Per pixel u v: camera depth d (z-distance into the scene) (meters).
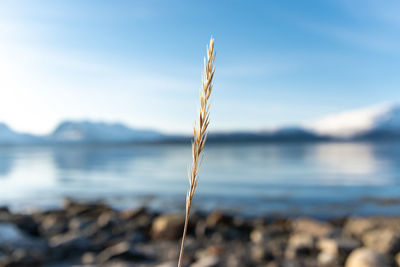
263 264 7.12
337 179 34.38
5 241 7.50
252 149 145.50
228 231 10.50
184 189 27.25
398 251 8.02
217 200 21.03
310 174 40.81
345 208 17.77
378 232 8.98
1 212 12.45
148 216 13.52
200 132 0.62
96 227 10.68
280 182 31.84
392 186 27.44
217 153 111.88
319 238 8.62
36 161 85.69
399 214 15.60
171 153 129.50
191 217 11.15
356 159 72.75
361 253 6.66
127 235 9.91
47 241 8.43
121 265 6.61
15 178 39.19
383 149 119.38
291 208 17.86
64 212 15.23
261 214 15.96
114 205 19.50
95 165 66.62
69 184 32.09
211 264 6.45
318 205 18.83
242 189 26.78
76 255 7.24
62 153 147.62
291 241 8.84
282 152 115.06
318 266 7.02
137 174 44.03
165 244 9.05
